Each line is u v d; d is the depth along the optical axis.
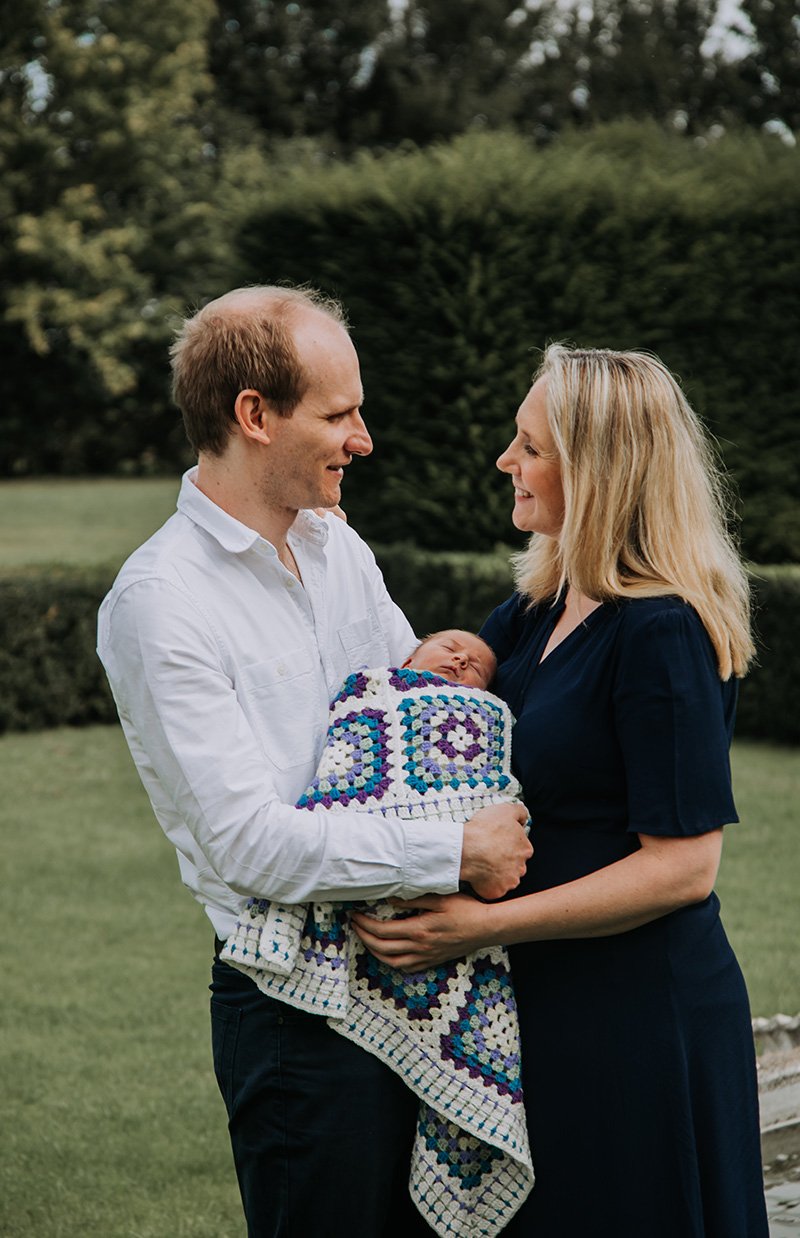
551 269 9.54
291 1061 2.12
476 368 9.58
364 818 2.03
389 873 2.00
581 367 2.17
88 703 9.98
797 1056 3.39
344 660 2.38
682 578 2.11
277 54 37.34
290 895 2.01
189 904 6.05
